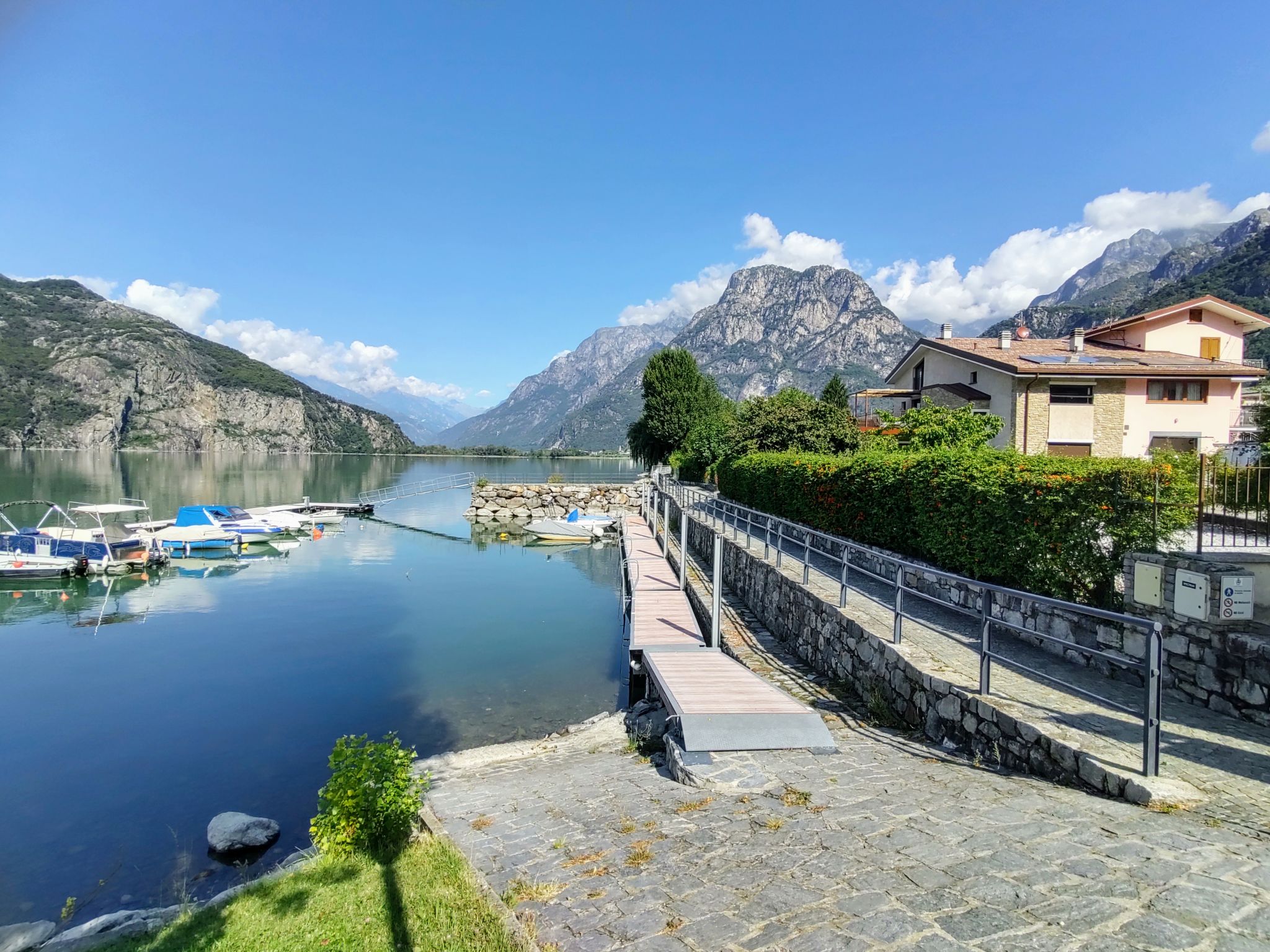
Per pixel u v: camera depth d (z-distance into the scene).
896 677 7.92
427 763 9.91
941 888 3.60
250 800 9.92
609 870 4.56
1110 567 7.45
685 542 18.16
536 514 51.25
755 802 5.46
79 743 11.89
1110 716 5.83
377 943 4.16
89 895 7.58
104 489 58.62
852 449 28.86
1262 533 6.78
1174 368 24.09
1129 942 2.89
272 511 43.16
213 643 18.33
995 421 20.44
